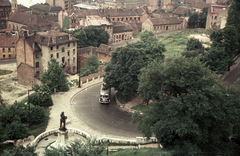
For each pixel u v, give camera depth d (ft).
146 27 519.19
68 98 239.09
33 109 192.24
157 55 249.55
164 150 134.72
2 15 583.99
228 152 126.62
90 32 396.37
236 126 133.18
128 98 236.63
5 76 325.83
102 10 568.00
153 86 140.67
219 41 244.83
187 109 129.08
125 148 153.79
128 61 211.41
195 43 274.57
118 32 472.03
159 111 136.67
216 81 135.95
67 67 311.06
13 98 257.34
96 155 106.73
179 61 134.21
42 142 162.40
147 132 138.62
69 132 176.76
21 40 282.97
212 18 473.67
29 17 516.73
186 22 545.85
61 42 295.89
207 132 126.62
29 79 294.66
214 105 125.18
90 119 203.82
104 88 227.61
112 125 195.93
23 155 110.22
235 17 289.53
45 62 288.51
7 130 159.74
